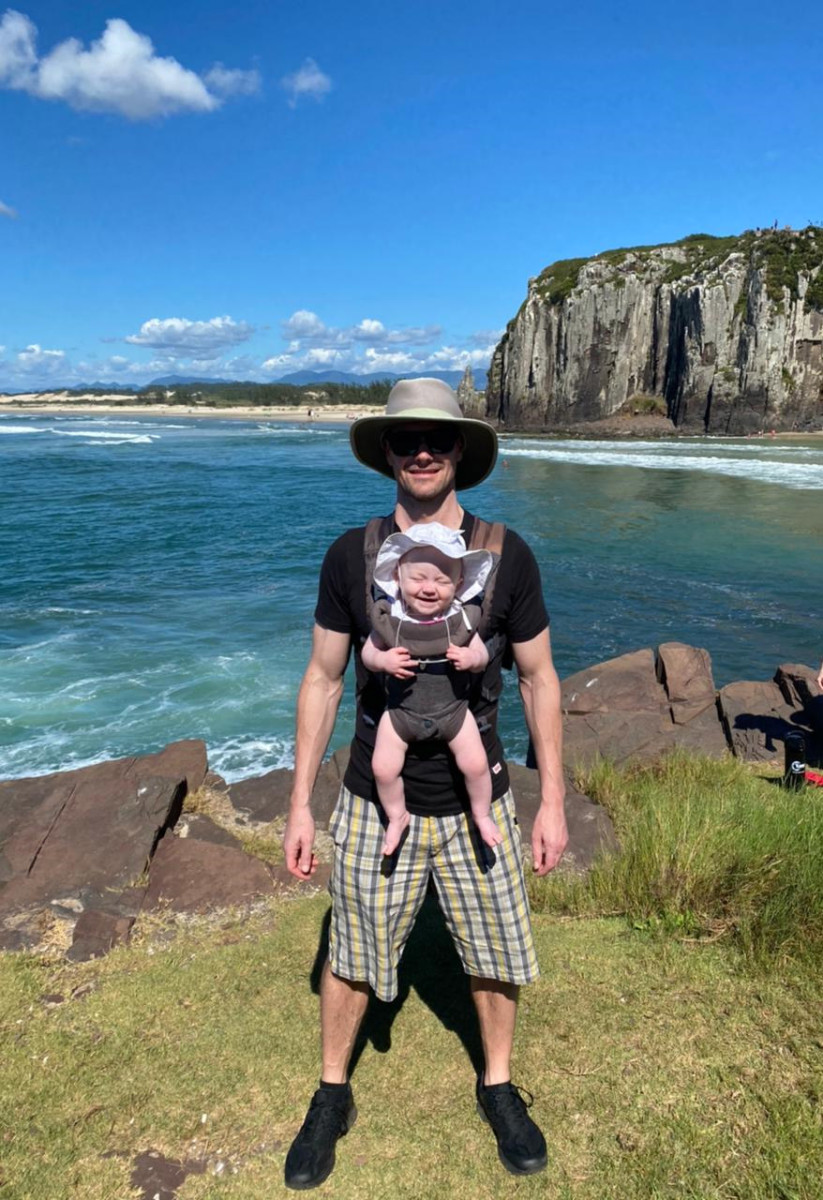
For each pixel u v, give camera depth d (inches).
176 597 584.4
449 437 84.2
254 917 152.8
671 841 157.4
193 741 239.5
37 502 1167.0
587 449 2098.9
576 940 135.4
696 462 1663.4
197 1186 91.9
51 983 133.2
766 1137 92.3
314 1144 92.6
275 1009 121.9
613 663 340.5
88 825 185.3
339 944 94.0
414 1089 104.3
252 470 1734.7
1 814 198.2
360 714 90.7
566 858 177.5
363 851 90.7
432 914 148.6
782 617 540.7
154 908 157.4
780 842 155.0
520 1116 94.4
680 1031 110.6
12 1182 92.1
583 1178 89.7
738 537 837.2
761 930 129.9
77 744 322.0
